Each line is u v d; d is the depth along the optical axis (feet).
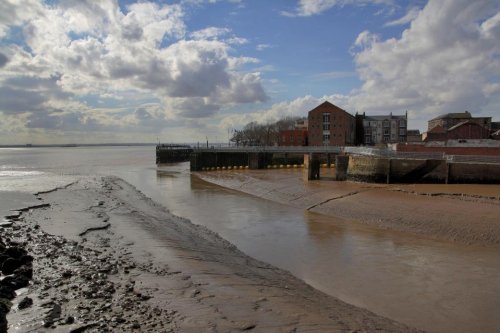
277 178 177.06
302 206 109.60
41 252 49.52
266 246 67.92
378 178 145.69
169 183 178.81
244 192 144.66
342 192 120.88
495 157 135.95
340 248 66.39
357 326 33.71
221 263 52.85
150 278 41.52
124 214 86.58
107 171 259.19
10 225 68.13
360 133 382.83
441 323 38.96
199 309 33.30
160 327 28.86
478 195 106.42
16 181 172.86
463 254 62.44
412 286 48.98
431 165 139.13
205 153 248.93
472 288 48.37
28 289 36.14
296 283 48.32
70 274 40.70
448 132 254.88
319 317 34.42
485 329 37.76
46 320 28.89
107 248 55.26
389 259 60.03
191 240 66.59
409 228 79.51
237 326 30.40
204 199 125.80
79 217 80.23
